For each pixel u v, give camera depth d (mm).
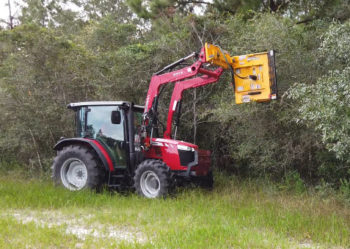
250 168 8609
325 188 6895
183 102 8859
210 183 7688
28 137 9352
